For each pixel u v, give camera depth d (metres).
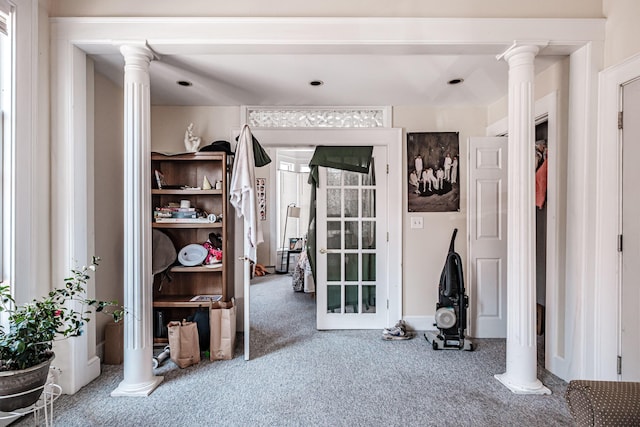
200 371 2.67
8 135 2.00
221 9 2.29
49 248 2.29
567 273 2.46
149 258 2.36
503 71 2.88
